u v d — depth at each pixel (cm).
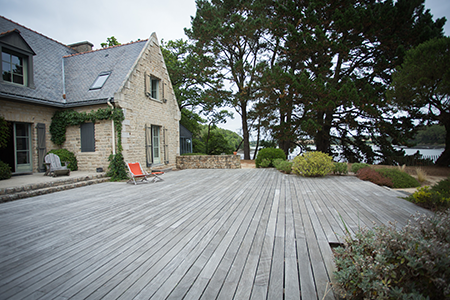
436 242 150
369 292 144
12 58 791
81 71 1014
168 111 1190
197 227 321
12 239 290
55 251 255
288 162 983
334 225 324
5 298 175
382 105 1312
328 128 1734
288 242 268
